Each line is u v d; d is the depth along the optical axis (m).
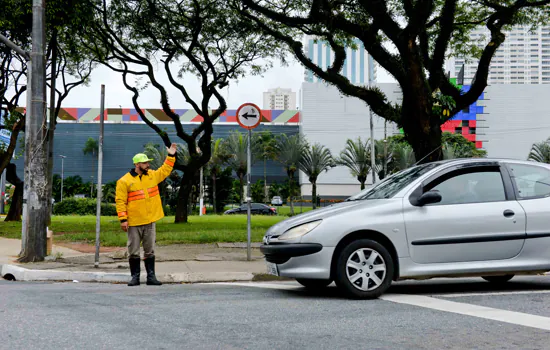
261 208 58.78
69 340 4.14
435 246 6.20
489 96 112.25
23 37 20.83
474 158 6.83
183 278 8.24
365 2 13.63
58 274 8.70
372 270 6.02
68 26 20.91
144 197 7.83
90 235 15.87
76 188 99.31
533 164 6.85
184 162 61.31
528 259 6.43
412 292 6.59
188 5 23.14
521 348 3.90
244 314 5.17
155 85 25.42
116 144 130.62
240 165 61.84
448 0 14.36
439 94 13.83
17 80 24.34
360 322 4.79
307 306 5.59
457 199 6.43
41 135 10.82
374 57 14.60
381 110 15.31
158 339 4.17
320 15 14.82
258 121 10.34
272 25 21.09
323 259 5.98
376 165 63.19
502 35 14.95
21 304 5.81
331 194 112.06
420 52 14.07
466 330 4.46
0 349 3.87
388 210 6.19
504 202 6.49
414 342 4.07
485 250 6.32
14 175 31.19
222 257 10.59
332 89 112.69
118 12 22.39
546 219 6.50
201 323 4.76
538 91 111.75
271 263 6.37
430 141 13.75
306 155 59.19
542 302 5.76
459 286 7.20
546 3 15.54
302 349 3.88
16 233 19.59
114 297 6.33
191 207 62.47
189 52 24.06
